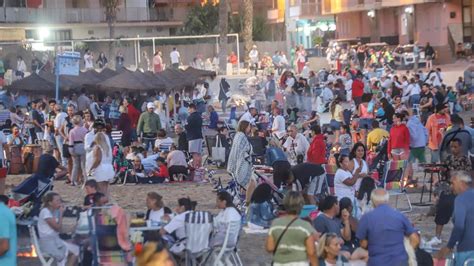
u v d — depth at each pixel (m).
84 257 17.25
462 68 80.94
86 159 30.44
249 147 25.80
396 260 14.90
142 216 19.80
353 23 107.88
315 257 14.61
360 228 15.12
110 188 32.78
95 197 18.58
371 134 31.67
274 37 123.00
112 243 16.78
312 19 117.06
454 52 88.94
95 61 88.62
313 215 19.53
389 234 14.92
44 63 74.81
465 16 89.25
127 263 16.83
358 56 86.31
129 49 90.25
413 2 91.00
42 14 106.56
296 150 34.34
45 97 53.53
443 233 22.75
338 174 22.03
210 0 112.56
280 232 14.62
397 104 47.34
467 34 89.44
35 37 105.94
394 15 99.50
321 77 72.62
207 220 17.73
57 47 80.94
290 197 14.70
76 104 50.12
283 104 57.41
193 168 34.72
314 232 14.66
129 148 36.09
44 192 22.23
